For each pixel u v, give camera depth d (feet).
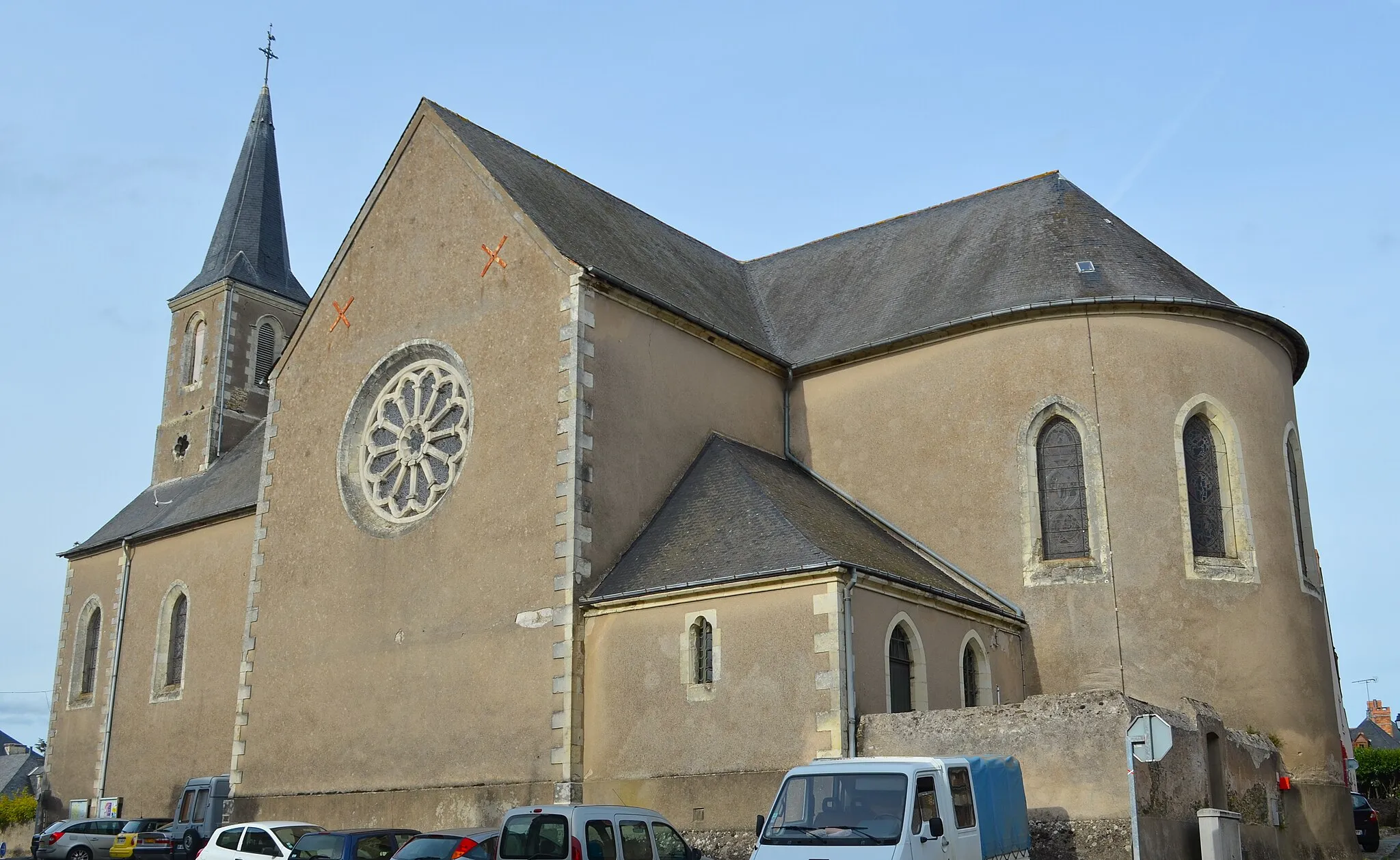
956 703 77.46
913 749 66.44
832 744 67.36
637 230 107.65
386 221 98.84
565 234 90.99
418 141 98.53
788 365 100.01
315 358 100.32
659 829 58.95
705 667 73.46
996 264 98.37
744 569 73.51
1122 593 84.17
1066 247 96.12
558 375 83.15
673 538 81.05
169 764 117.29
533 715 77.82
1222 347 90.07
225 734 112.98
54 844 104.63
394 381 95.20
